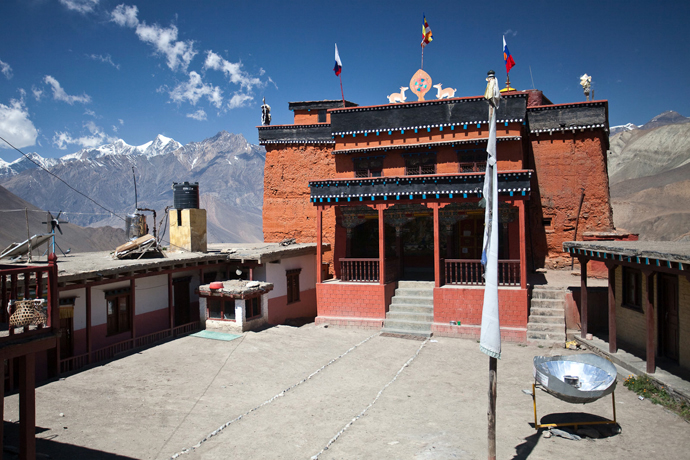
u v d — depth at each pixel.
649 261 10.52
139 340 14.66
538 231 21.45
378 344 15.20
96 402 10.09
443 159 19.69
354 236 22.16
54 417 9.22
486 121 18.75
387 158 20.50
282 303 19.17
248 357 13.52
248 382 11.59
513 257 18.08
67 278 11.82
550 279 19.00
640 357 12.44
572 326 15.43
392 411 9.80
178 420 9.28
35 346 6.41
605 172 21.33
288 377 12.02
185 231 17.89
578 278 19.27
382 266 17.39
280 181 24.56
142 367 12.54
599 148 20.75
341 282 18.09
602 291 15.57
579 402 8.32
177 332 16.02
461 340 15.72
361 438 8.50
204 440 8.40
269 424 9.13
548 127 21.09
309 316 21.22
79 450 7.87
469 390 11.09
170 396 10.56
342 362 13.29
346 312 17.73
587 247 13.57
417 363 13.26
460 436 8.52
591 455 7.75
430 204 16.58
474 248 19.81
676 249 10.84
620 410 9.71
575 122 20.78
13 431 8.52
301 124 24.20
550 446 8.10
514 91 23.61
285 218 24.44
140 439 8.38
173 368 12.51
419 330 16.55
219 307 16.62
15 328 6.68
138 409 9.77
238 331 16.16
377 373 12.38
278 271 18.97
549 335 14.95
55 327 6.79
